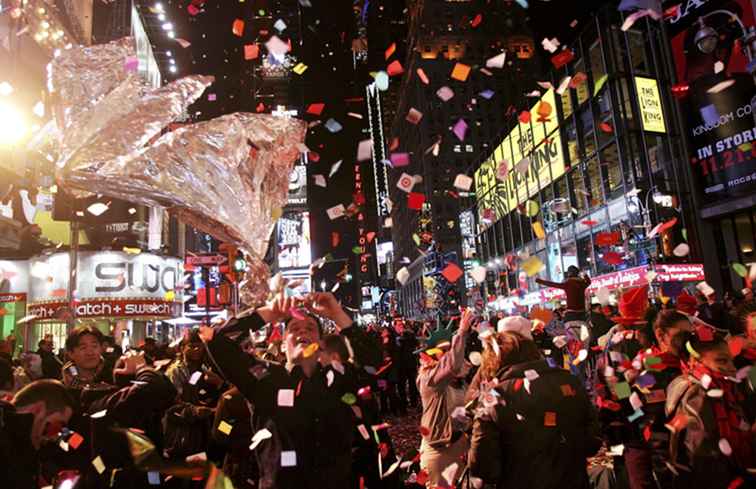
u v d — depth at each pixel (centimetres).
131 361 350
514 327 310
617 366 411
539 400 273
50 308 1920
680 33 2584
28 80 1011
